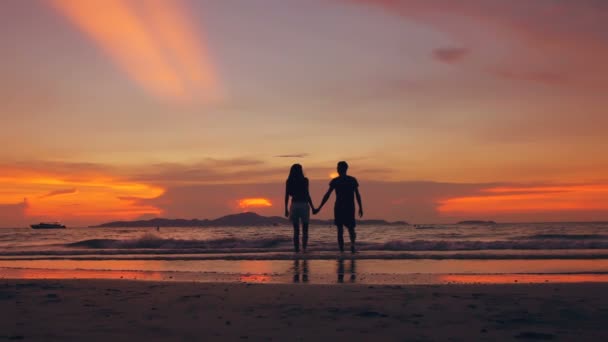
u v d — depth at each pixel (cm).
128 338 306
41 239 2605
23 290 528
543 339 301
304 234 1091
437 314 381
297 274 716
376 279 650
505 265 826
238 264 884
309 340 300
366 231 3488
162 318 372
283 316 378
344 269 780
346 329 331
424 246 1169
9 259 1074
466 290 507
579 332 319
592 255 938
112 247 1432
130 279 679
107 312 397
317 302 441
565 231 3378
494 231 3450
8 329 332
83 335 314
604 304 419
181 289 532
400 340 300
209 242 1378
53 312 398
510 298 453
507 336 309
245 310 405
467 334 315
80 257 1080
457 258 945
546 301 436
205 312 397
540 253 987
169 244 1403
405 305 422
